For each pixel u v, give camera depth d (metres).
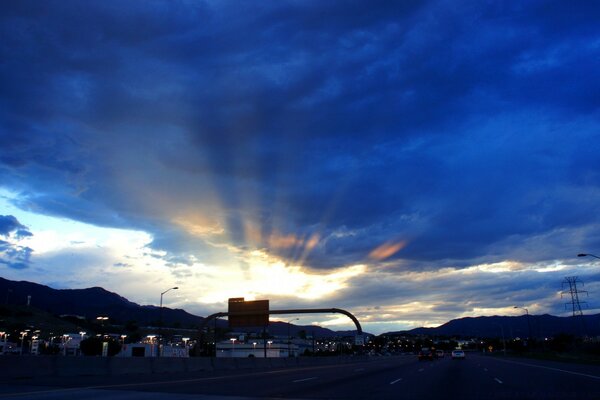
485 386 21.36
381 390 19.83
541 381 24.09
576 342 128.00
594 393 17.94
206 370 40.81
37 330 141.88
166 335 171.38
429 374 31.97
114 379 26.95
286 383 24.20
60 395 17.33
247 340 146.25
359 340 77.56
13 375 24.61
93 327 184.25
